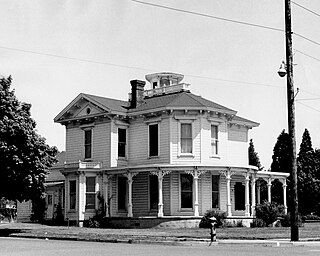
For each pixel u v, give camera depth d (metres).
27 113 37.94
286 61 26.69
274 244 23.92
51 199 52.78
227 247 22.66
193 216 41.19
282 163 70.00
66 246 23.58
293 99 26.41
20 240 28.84
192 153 43.12
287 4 26.69
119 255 18.28
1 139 35.44
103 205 44.75
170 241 25.48
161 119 44.03
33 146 36.06
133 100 47.06
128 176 43.25
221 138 44.66
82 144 47.94
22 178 35.56
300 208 64.12
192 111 43.31
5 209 73.81
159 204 41.66
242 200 47.00
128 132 46.53
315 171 66.12
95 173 45.38
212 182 43.94
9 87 37.44
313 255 17.92
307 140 71.88
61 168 51.53
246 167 43.09
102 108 45.91
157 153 44.12
